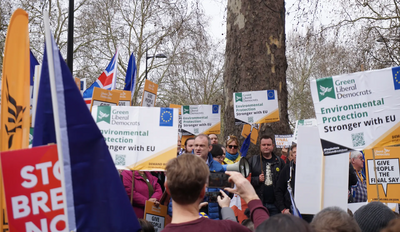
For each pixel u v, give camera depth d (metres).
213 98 32.72
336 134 4.16
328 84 4.21
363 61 16.88
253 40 8.77
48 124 2.32
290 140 8.70
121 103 5.97
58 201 2.20
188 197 2.26
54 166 2.21
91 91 7.37
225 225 2.26
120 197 2.28
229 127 8.95
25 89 2.76
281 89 8.80
